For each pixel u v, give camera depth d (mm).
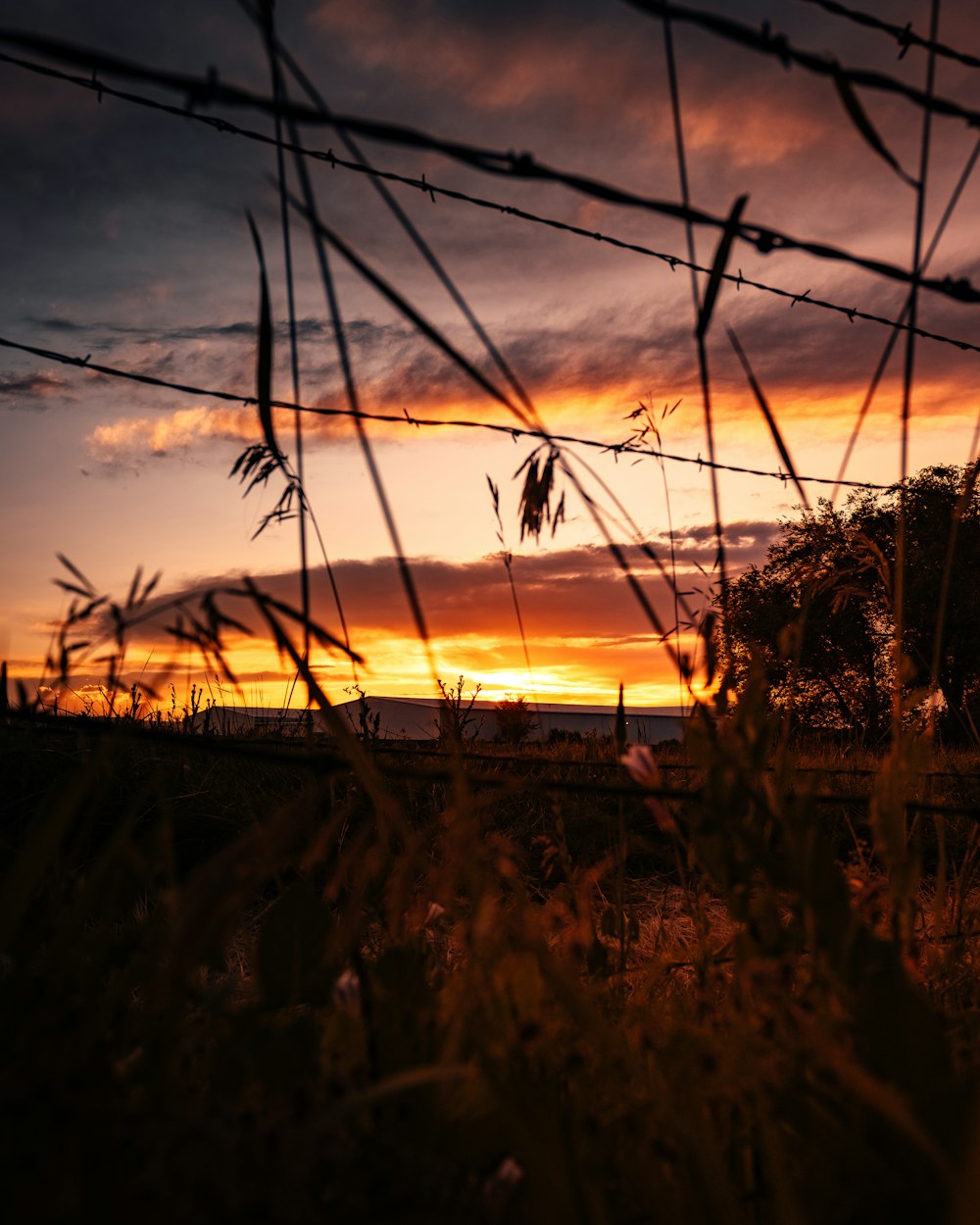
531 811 4352
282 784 4414
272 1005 1142
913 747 1327
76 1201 750
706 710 1203
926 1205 867
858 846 1389
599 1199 876
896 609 1396
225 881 828
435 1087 983
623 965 1593
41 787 2197
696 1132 921
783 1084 959
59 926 1020
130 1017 1113
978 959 1748
